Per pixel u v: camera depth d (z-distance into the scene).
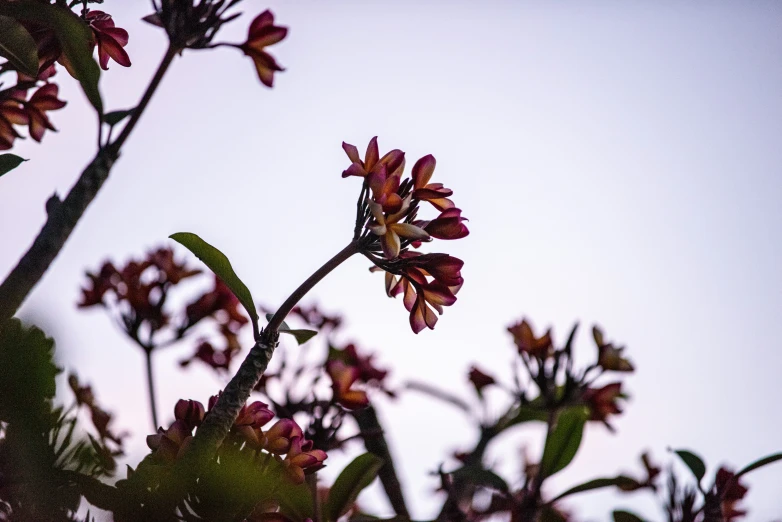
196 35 1.47
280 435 1.33
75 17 1.42
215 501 1.21
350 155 1.40
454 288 1.41
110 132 1.44
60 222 1.39
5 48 1.39
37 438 1.10
